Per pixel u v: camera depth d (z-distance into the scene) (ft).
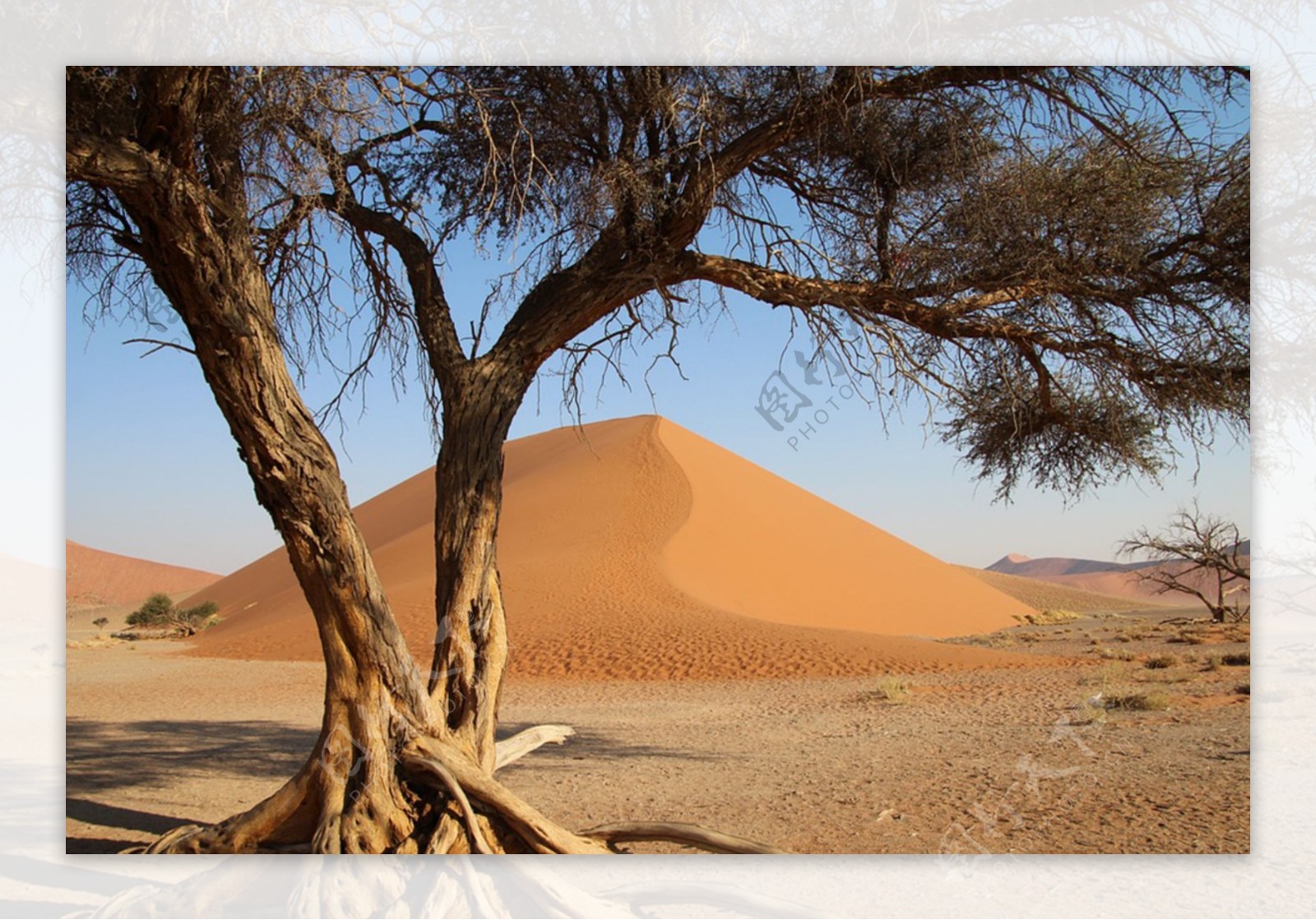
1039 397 29.58
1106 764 35.12
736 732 50.03
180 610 190.39
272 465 20.06
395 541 199.93
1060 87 24.82
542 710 63.57
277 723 57.11
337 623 20.58
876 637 110.22
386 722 20.68
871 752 40.98
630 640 104.94
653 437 213.66
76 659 115.34
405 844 19.97
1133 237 26.05
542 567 150.61
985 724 48.93
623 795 32.73
